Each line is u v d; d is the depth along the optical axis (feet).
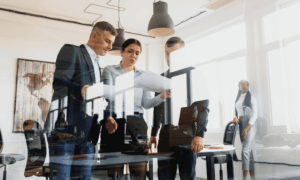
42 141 4.41
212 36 8.86
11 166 4.58
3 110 5.36
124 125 4.02
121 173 3.99
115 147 3.99
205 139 7.22
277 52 7.92
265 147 7.12
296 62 7.90
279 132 7.39
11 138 4.84
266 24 8.31
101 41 4.19
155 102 4.12
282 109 7.66
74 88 3.92
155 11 5.96
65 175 3.90
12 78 5.93
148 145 4.07
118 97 4.06
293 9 8.09
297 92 7.88
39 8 7.84
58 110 3.91
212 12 8.93
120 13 8.50
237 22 8.48
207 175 5.31
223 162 5.67
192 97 4.26
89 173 3.94
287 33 8.13
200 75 4.36
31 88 5.94
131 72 4.13
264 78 8.00
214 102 7.77
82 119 3.95
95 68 4.10
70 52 3.94
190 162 4.08
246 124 7.14
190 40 9.23
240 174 6.38
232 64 8.27
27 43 6.59
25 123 5.06
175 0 8.30
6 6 7.40
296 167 6.64
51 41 7.20
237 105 7.38
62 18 8.15
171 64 4.37
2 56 6.00
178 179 4.09
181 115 4.17
